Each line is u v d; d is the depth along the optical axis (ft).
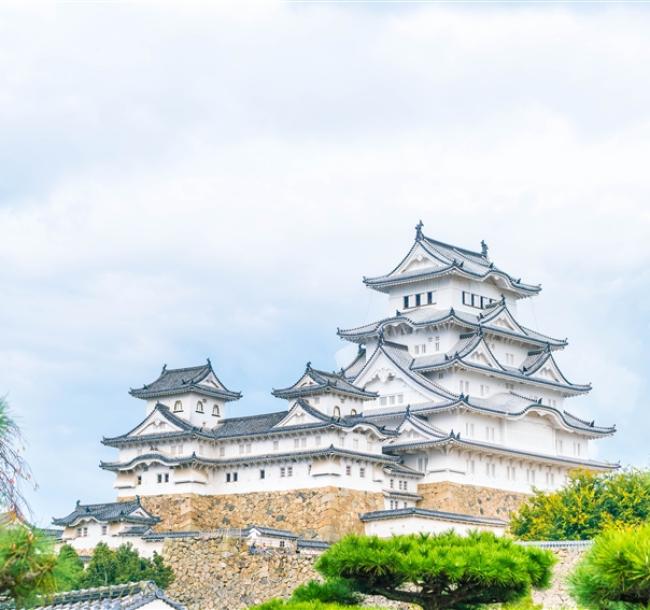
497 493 449.06
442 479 432.25
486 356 475.72
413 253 506.48
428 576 149.79
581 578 104.12
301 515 412.57
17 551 77.46
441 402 447.01
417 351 486.38
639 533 102.78
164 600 165.68
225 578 307.58
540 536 362.12
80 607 160.56
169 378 471.62
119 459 458.09
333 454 408.67
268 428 431.43
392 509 420.36
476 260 529.45
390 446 439.63
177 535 373.20
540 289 538.06
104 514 403.95
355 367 497.46
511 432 464.65
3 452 77.71
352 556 151.64
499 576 147.02
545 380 497.87
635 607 104.37
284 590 296.30
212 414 463.83
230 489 435.53
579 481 390.42
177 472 435.53
